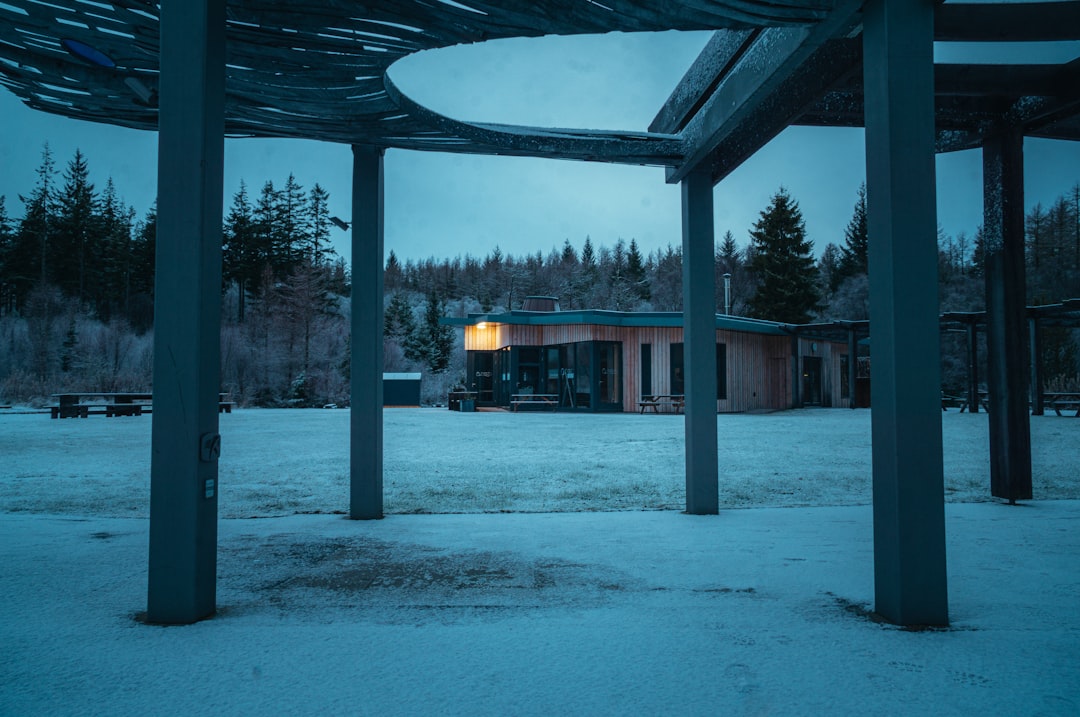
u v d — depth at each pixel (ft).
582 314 79.00
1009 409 20.97
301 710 6.59
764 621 9.51
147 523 17.28
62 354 137.69
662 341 79.56
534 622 9.44
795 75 15.67
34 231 168.96
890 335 9.95
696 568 12.57
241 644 8.57
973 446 39.19
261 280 170.19
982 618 9.72
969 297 151.74
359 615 9.86
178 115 10.00
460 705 6.70
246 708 6.65
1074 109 19.08
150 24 11.18
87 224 175.11
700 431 18.79
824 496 22.09
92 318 163.53
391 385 108.27
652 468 29.37
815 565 12.78
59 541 15.06
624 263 264.72
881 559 9.89
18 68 13.26
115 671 7.66
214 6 10.28
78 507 20.07
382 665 7.81
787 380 86.48
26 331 148.05
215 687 7.18
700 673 7.57
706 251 19.38
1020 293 21.02
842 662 7.94
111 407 71.56
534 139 17.28
